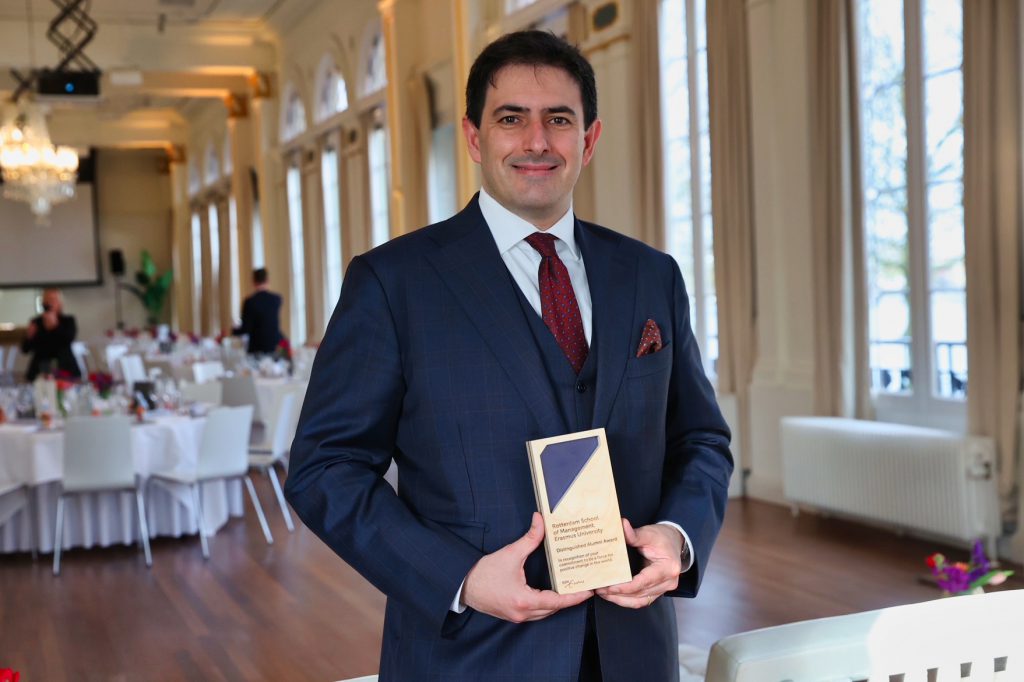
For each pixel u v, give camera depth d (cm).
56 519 650
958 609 149
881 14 605
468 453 150
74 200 2306
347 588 548
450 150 1135
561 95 155
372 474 150
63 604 533
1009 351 509
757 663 139
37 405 697
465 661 147
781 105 666
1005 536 527
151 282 2378
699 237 757
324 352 155
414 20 1157
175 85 1708
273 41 1591
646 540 144
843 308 621
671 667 156
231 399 888
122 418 613
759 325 701
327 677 413
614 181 829
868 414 620
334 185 1479
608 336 159
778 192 675
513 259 161
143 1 1359
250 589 552
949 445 525
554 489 140
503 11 990
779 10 664
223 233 2027
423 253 158
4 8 1339
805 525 624
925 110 577
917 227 587
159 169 2438
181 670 428
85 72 1159
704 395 175
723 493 165
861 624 147
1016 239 505
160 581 574
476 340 153
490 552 147
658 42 761
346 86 1370
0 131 1324
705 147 747
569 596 138
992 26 509
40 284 2292
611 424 154
